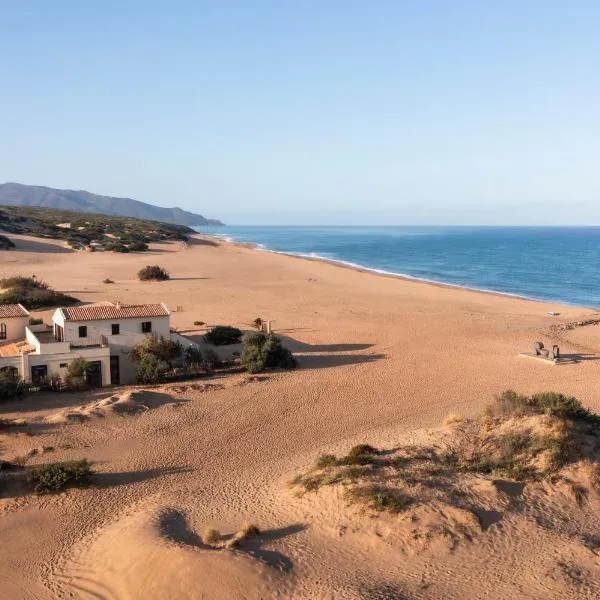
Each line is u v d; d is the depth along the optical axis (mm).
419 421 35125
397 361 50094
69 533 22672
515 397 31656
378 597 17000
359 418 36000
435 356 52031
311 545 19750
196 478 27578
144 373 41625
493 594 17297
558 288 111812
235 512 23188
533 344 56219
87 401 37281
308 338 58844
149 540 20156
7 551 21406
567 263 167625
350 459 25891
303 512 22094
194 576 17828
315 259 168375
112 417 34531
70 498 25312
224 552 18797
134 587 18219
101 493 25906
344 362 49625
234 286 96312
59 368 39875
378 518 20562
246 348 47312
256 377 43969
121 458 29656
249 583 17531
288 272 118750
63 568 20297
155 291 88812
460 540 19594
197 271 116000
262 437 32875
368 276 115312
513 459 25516
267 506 23375
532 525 20703
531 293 104562
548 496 22703
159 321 44438
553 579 17906
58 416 33875
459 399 39781
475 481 23109
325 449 30734
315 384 42781
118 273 109125
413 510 20781
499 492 22391
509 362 50000
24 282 83188
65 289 88562
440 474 23828
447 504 21188
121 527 22156
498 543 19641
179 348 45156
